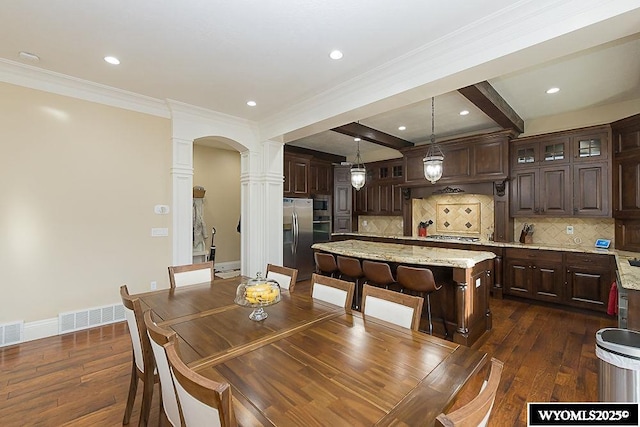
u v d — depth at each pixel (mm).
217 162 6516
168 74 2977
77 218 3254
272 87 3258
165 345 1063
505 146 4551
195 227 5840
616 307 3041
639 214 3283
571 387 2209
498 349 2838
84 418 1886
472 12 2020
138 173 3664
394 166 6305
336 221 6855
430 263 2920
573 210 4051
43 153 3055
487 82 3270
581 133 3996
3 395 2102
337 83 3152
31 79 2969
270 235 4566
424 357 1282
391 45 2424
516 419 1880
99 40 2391
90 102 3326
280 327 1624
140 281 3672
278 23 2150
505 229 4645
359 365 1218
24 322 2957
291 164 5699
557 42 1930
